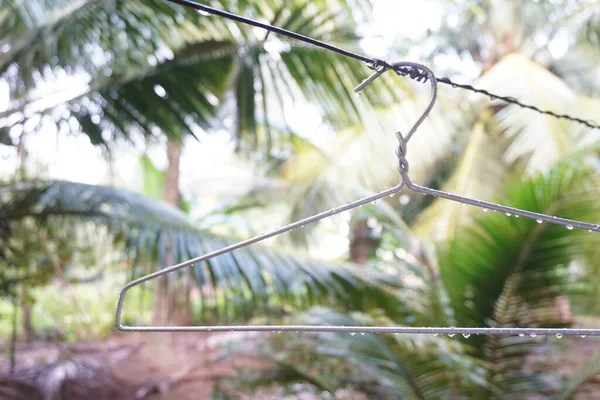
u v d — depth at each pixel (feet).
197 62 8.38
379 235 19.85
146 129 8.68
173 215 9.13
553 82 14.40
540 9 21.26
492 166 15.42
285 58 8.19
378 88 8.64
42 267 9.86
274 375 9.29
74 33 7.88
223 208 20.92
